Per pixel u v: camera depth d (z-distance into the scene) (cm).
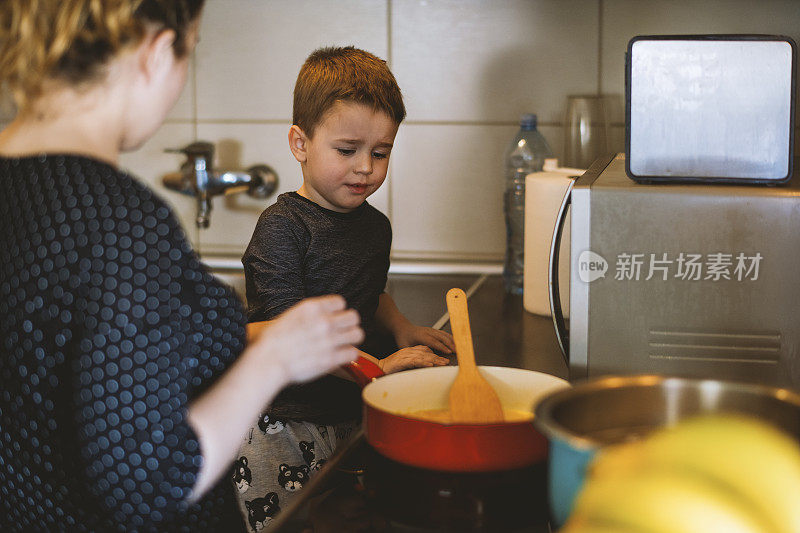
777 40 90
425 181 179
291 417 131
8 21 75
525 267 146
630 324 95
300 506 77
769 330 93
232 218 188
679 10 165
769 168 92
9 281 76
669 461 50
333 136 132
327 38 177
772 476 49
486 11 171
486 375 94
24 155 79
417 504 78
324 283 137
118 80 77
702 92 92
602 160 119
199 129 185
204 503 85
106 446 71
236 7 179
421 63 175
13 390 79
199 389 81
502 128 175
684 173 94
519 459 77
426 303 158
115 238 72
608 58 169
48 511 80
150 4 75
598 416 67
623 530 47
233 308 82
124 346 70
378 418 81
